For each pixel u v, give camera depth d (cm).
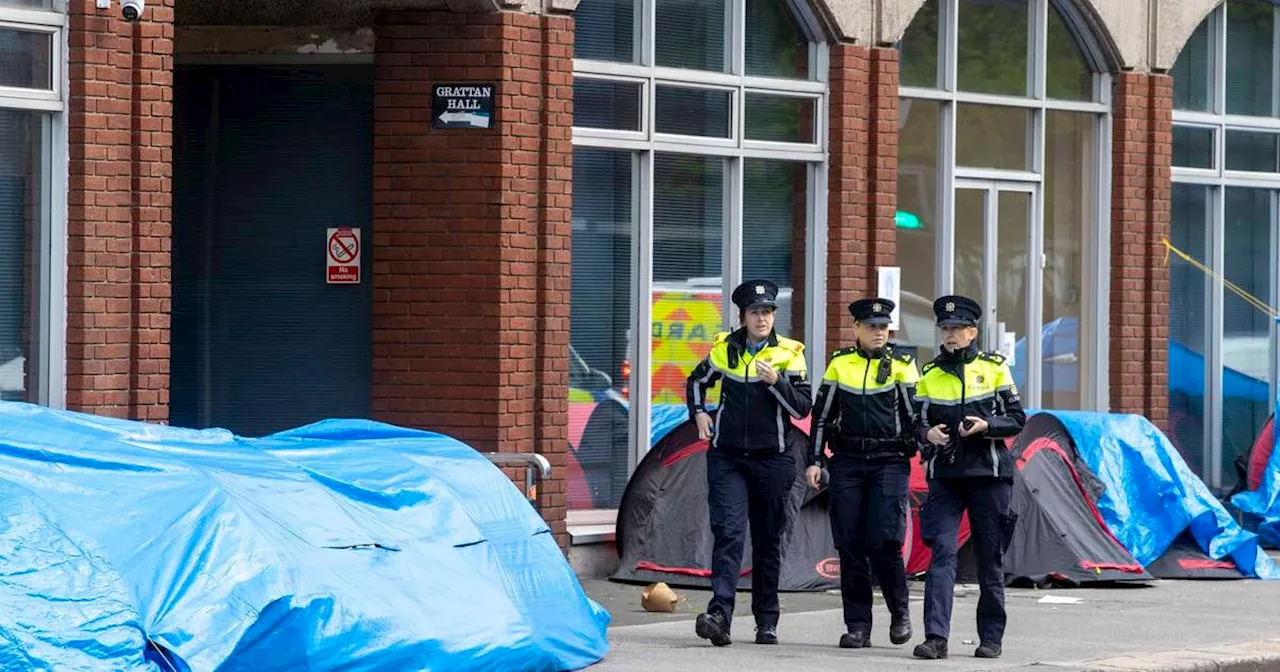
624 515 2994
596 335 3114
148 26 2525
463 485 2203
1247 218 4109
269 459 2044
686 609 2694
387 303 2952
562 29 2955
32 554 1680
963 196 3603
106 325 2498
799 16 3316
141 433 2006
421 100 2925
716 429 2364
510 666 1975
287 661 1788
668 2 3164
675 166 3188
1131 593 2995
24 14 2441
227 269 3148
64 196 2484
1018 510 3036
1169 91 3834
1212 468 4047
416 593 1936
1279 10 4141
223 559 1783
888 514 2334
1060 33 3744
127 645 1673
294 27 3078
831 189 3338
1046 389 3756
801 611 2688
